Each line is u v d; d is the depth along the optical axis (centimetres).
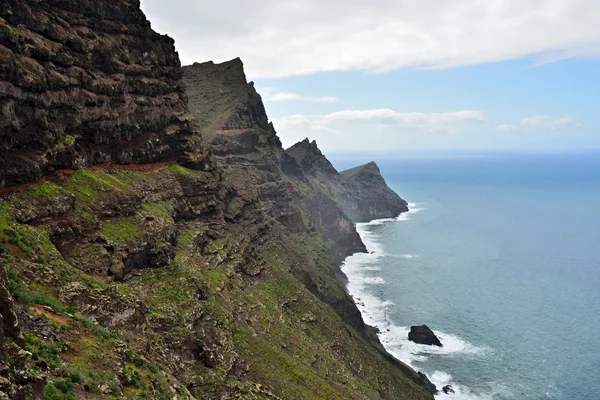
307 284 10469
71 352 2845
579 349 10631
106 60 6462
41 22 5153
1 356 2108
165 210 6675
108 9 6712
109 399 2641
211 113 16438
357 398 5966
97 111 6050
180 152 8212
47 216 4472
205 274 6538
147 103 7344
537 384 9131
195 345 4672
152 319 4569
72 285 3600
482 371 9612
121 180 6225
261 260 9000
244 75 18775
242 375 4978
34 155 4753
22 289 3139
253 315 6631
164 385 3262
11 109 4434
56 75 5200
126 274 5106
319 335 7800
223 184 9900
